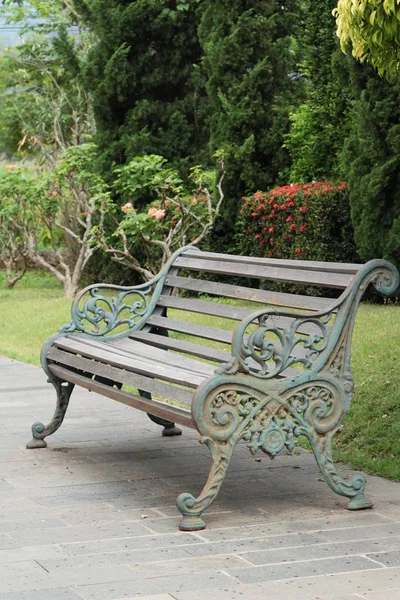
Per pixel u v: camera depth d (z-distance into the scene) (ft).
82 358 24.58
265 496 21.02
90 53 70.59
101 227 55.93
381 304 47.11
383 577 15.67
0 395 34.99
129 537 18.12
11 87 92.07
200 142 70.59
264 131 59.72
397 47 26.71
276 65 60.70
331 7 52.26
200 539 17.92
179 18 68.64
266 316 19.19
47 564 16.58
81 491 21.61
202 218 54.54
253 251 55.93
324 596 14.87
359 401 27.71
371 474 22.68
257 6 60.59
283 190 53.11
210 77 61.46
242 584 15.46
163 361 23.22
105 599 14.87
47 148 86.22
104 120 71.10
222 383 18.78
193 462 24.38
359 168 46.44
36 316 58.08
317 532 18.24
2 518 19.49
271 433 19.29
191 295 59.82
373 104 45.16
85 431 28.45
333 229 49.88
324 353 19.88
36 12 89.40
